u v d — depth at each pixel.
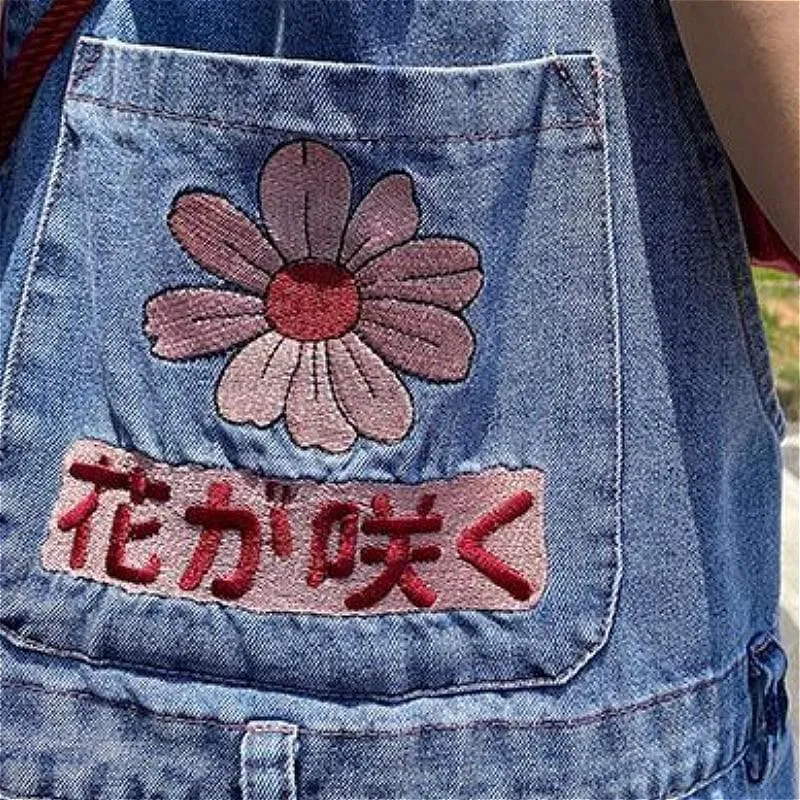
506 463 0.79
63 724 0.82
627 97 0.75
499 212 0.75
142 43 0.75
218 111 0.74
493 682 0.81
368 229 0.76
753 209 0.82
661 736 0.82
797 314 2.93
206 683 0.81
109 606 0.80
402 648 0.80
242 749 0.80
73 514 0.80
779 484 0.92
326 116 0.74
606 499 0.78
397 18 0.73
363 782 0.80
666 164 0.77
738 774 0.87
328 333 0.77
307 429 0.78
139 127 0.75
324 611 0.79
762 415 0.86
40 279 0.78
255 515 0.79
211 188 0.75
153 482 0.79
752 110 0.71
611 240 0.76
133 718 0.81
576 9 0.74
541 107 0.74
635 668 0.81
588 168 0.75
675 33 0.75
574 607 0.80
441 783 0.81
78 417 0.79
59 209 0.77
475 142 0.74
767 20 0.68
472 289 0.76
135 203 0.76
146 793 0.82
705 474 0.80
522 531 0.79
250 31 0.74
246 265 0.76
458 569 0.79
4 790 0.83
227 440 0.78
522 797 0.81
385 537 0.79
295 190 0.75
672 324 0.78
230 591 0.79
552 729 0.81
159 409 0.78
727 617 0.84
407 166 0.75
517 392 0.78
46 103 0.77
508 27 0.73
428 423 0.78
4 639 0.82
